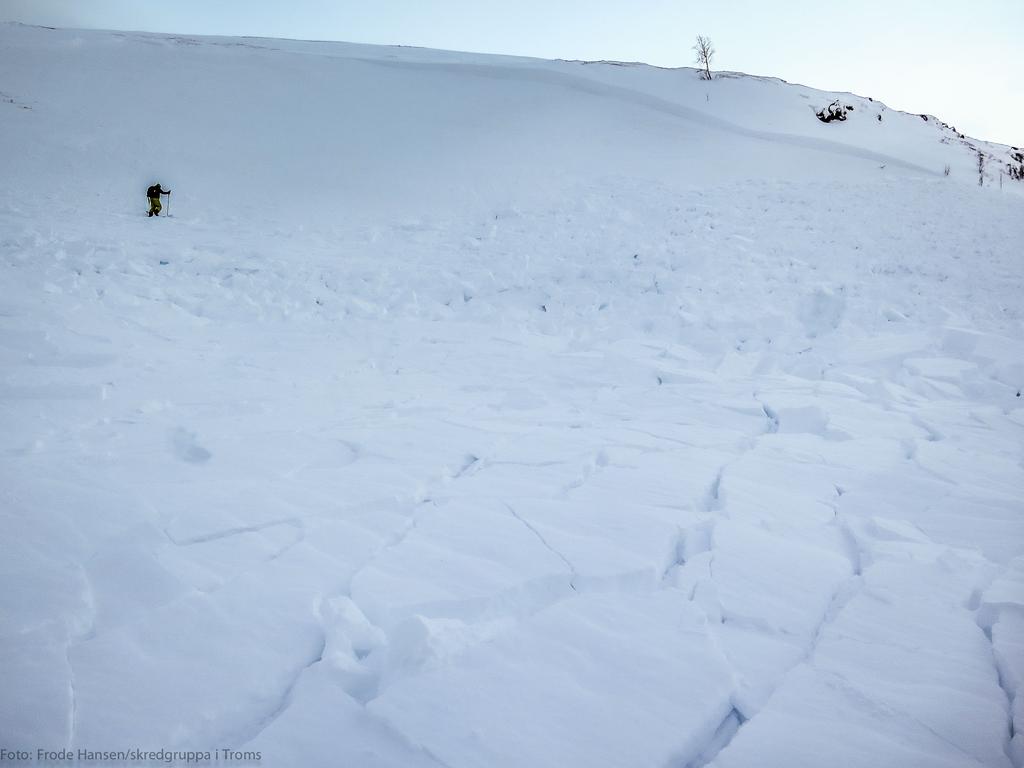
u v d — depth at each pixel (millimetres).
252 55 36750
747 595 3432
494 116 32188
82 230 14477
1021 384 8266
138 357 7828
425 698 2592
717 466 5301
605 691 2676
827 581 3598
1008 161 42969
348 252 15469
